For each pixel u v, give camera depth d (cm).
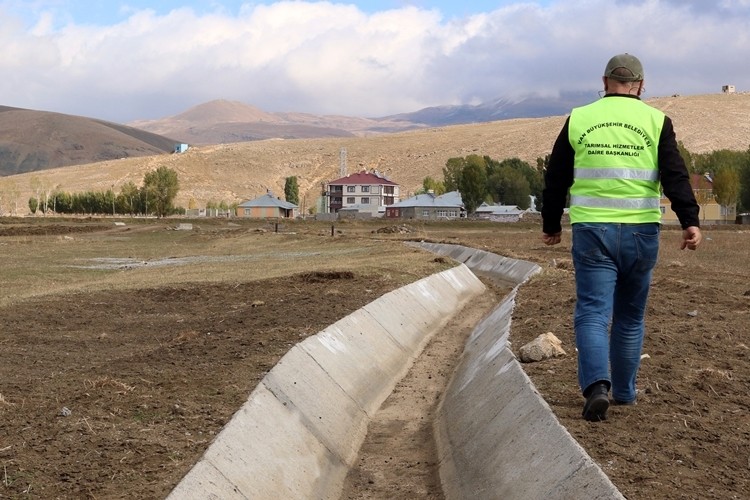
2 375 1038
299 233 6731
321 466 851
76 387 945
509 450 761
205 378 975
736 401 789
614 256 699
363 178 15275
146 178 13388
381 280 2156
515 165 14875
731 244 4378
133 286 2189
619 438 670
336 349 1212
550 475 644
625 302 742
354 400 1110
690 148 18412
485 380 1031
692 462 618
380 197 15125
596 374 702
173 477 645
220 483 663
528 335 1198
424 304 1925
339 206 15250
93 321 1589
